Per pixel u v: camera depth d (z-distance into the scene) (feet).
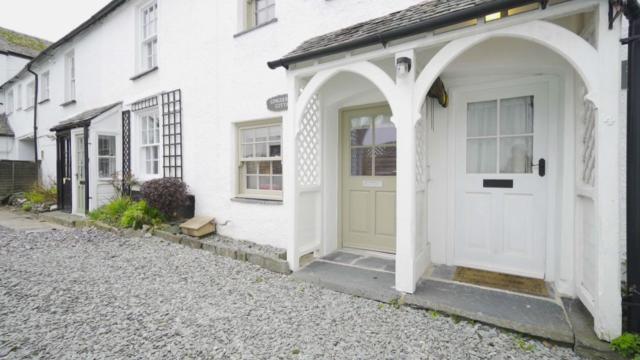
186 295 10.88
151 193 18.61
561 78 10.41
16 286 11.72
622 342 6.90
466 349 7.55
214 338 8.20
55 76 35.32
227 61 17.98
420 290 10.25
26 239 18.72
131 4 24.35
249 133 17.90
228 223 17.99
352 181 15.23
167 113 21.39
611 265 7.16
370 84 13.24
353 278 11.55
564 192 9.90
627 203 7.46
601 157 7.22
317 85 11.77
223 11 18.11
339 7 14.11
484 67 10.65
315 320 9.07
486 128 12.14
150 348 7.76
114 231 20.04
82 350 7.67
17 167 38.27
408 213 10.00
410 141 9.90
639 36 7.13
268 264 13.30
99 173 25.00
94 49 28.76
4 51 46.26
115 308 9.93
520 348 7.55
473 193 12.35
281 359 7.31
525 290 10.19
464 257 12.57
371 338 8.10
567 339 7.52
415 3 12.30
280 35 15.89
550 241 10.86
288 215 12.77
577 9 7.44
